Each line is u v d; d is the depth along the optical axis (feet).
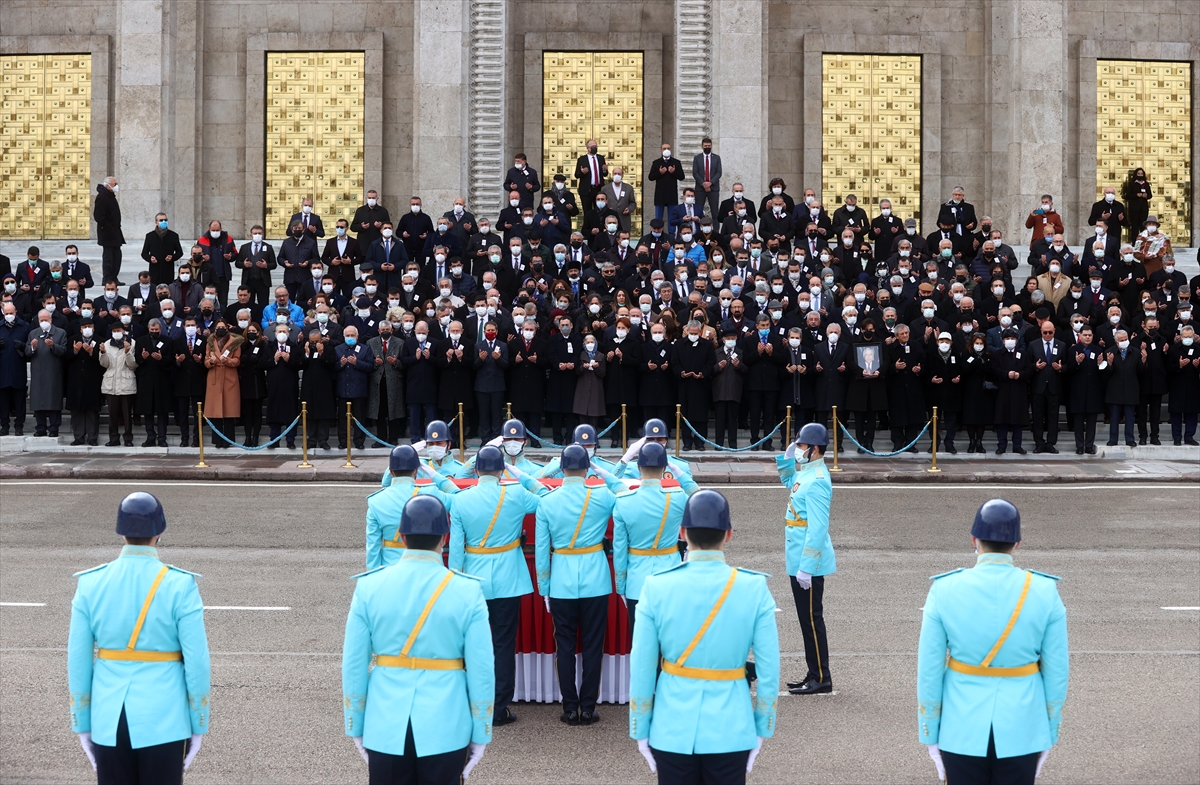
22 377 78.79
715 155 97.30
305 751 32.17
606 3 114.32
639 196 114.73
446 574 22.66
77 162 117.08
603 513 35.06
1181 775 30.91
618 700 37.17
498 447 35.37
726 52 105.70
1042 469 72.90
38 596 46.21
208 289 80.64
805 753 32.37
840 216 93.04
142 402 77.20
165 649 23.06
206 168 115.34
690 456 75.56
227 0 114.83
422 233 90.89
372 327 78.95
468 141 106.83
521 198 93.15
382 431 78.48
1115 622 43.80
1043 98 110.11
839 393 76.43
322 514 60.80
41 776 30.35
